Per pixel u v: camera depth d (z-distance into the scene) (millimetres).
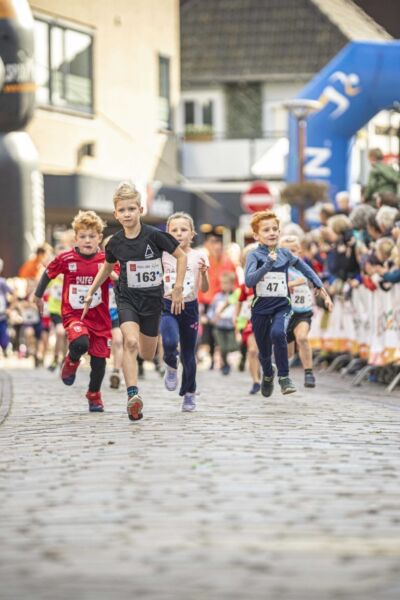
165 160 66688
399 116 76562
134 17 63062
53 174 51312
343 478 13859
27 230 47969
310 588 9305
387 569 9875
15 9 46812
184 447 16438
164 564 10094
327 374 32812
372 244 28156
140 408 19781
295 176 46594
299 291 24453
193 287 21453
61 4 57125
